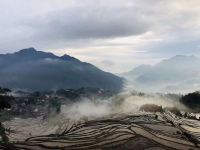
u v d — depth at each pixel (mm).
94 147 192125
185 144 195375
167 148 185500
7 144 198375
